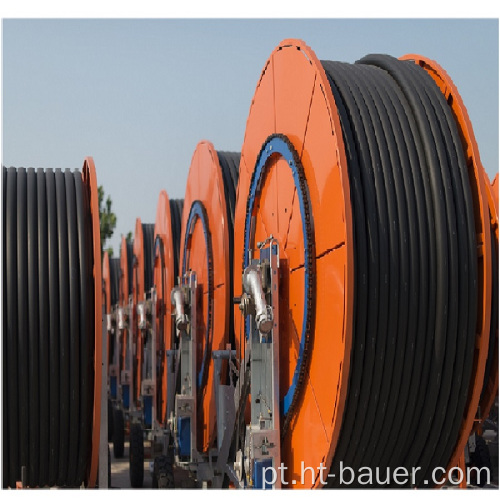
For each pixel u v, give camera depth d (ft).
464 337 28.02
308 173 30.91
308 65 31.17
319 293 29.37
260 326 30.78
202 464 47.09
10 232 33.94
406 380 27.94
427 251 27.84
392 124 29.55
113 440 67.46
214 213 50.47
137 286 90.48
